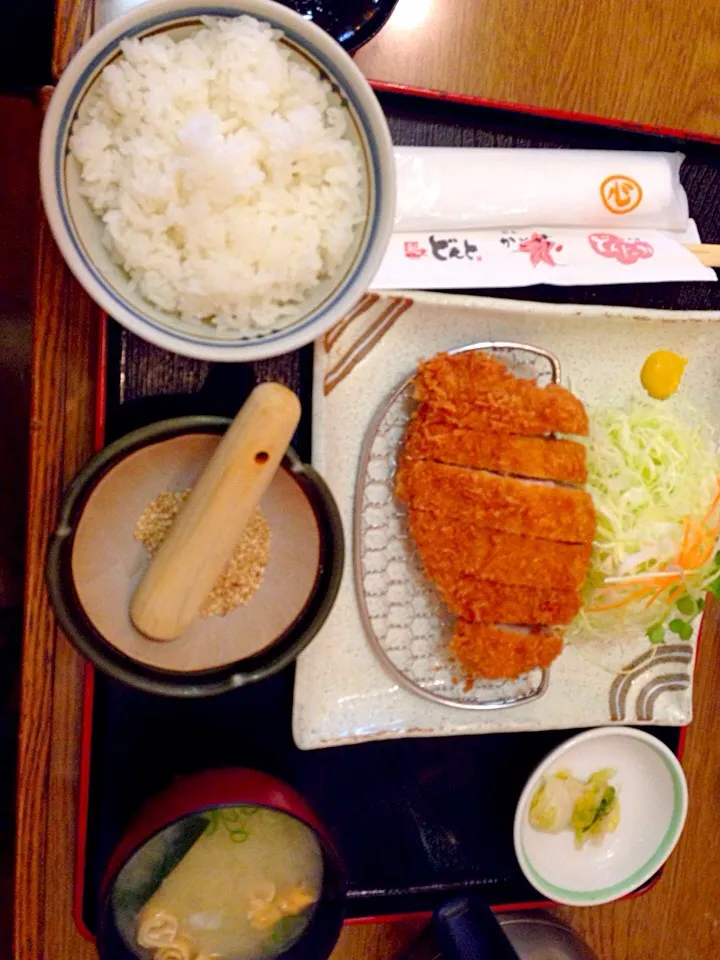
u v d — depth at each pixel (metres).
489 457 0.50
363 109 0.40
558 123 0.51
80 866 0.46
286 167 0.40
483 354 0.51
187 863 0.46
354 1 0.46
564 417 0.51
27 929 0.47
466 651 0.50
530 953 0.51
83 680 0.46
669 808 0.55
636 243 0.52
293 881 0.48
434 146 0.49
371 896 0.52
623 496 0.54
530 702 0.54
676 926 0.58
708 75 0.54
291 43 0.39
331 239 0.41
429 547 0.49
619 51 0.53
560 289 0.53
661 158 0.52
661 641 0.55
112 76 0.37
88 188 0.38
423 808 0.53
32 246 0.57
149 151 0.39
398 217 0.48
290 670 0.50
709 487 0.55
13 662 0.58
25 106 0.55
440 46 0.50
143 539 0.46
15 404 0.57
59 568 0.41
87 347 0.45
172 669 0.45
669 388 0.56
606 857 0.56
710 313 0.54
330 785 0.51
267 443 0.41
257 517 0.47
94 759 0.47
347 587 0.51
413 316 0.50
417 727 0.51
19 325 0.57
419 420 0.50
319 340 0.48
